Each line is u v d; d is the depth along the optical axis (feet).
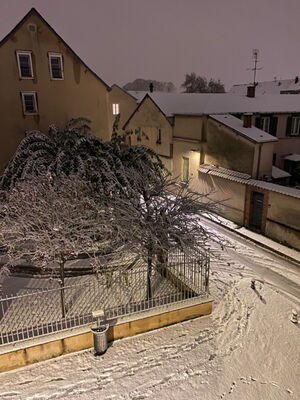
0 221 30.58
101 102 62.69
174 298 32.55
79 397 23.84
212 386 24.93
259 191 52.70
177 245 32.96
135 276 35.73
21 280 37.04
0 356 24.95
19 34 53.01
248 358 27.58
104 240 33.96
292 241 48.47
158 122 78.38
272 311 33.42
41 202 30.17
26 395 23.88
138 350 28.19
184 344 29.01
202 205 37.91
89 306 31.99
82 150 48.11
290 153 76.84
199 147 66.13
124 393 24.25
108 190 40.81
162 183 39.93
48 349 26.50
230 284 39.04
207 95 85.40
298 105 77.92
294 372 26.23
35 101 56.54
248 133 57.41
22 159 46.26
